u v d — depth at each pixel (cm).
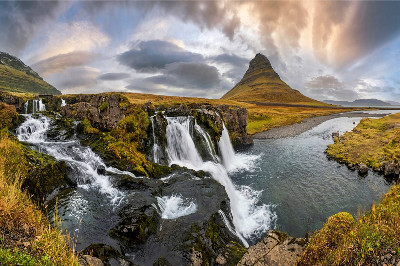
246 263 817
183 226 1244
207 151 3081
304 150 4009
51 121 2555
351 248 536
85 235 1073
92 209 1289
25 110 4528
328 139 5000
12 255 451
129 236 1114
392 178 2456
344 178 2567
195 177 1916
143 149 2398
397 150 2875
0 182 730
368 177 2541
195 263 1008
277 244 884
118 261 931
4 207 584
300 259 666
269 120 8306
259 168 3073
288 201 2084
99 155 1931
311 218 1819
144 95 9875
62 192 1397
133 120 2453
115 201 1389
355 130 5103
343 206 1970
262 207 1995
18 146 1455
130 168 1831
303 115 10444
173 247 1092
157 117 2695
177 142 2800
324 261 567
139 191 1532
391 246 515
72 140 2238
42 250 506
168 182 1783
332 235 614
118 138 2227
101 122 2573
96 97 2805
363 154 3158
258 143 4781
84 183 1556
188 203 1488
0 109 2258
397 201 664
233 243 1248
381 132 4412
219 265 1053
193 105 4181
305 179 2594
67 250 551
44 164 1441
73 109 2866
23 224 586
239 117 4609
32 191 1221
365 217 641
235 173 2894
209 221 1294
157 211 1348
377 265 493
